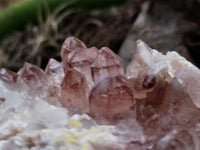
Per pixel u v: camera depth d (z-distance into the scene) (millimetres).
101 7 577
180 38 370
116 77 109
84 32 487
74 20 529
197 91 112
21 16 608
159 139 100
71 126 108
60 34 500
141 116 107
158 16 404
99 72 120
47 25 513
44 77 131
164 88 111
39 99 114
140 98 109
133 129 105
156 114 106
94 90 109
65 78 116
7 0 723
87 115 113
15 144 102
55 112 110
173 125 105
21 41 568
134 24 418
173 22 390
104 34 442
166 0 406
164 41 374
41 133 103
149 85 109
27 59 456
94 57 126
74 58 124
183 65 118
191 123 108
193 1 384
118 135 105
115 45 423
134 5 456
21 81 127
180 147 98
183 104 108
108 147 102
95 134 104
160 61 113
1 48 558
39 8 566
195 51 356
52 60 138
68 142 101
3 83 125
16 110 119
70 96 116
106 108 109
